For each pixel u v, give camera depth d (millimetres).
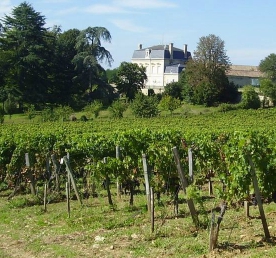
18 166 18781
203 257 9258
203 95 88875
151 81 132125
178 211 13484
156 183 14000
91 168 15602
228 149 11820
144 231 11547
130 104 78000
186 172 14906
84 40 93188
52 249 10648
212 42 92500
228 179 11250
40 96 85312
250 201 12008
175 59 132625
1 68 86250
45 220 13766
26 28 89250
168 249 10023
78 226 12555
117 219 13047
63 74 91688
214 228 9570
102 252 10188
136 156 15789
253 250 9516
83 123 56656
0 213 15266
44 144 19594
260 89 85875
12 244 11375
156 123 55562
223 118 62125
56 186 17266
